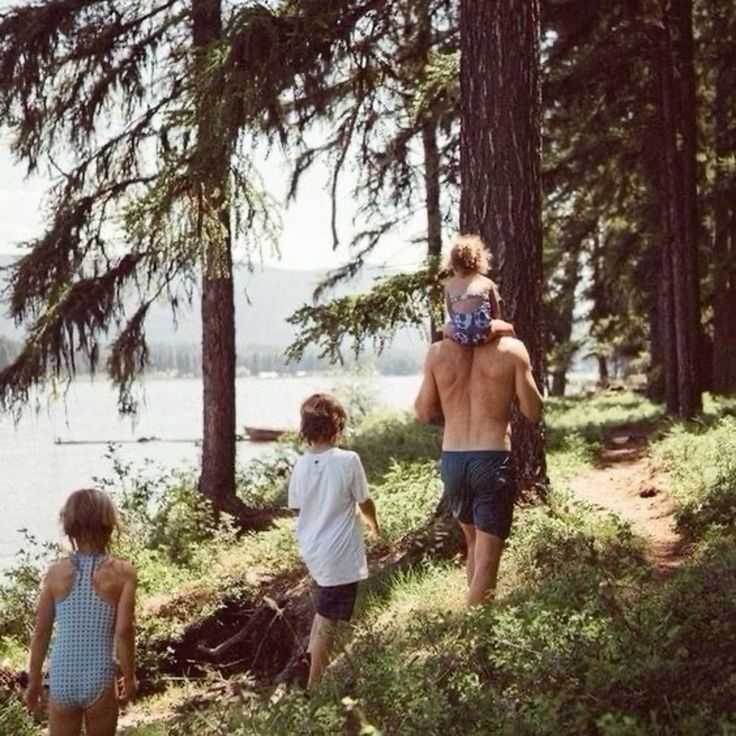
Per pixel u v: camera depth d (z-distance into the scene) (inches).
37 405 604.1
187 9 602.2
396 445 794.8
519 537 329.4
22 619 492.1
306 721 190.5
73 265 599.2
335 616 251.3
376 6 438.6
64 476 1470.2
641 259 981.2
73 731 210.5
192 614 455.2
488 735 173.2
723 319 1008.2
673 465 525.0
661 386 1170.0
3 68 587.8
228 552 554.6
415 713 179.8
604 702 172.7
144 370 612.1
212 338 655.1
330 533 251.9
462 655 203.5
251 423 2503.7
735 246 924.6
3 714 318.3
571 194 964.0
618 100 806.5
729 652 186.5
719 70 846.5
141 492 639.8
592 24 737.0
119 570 212.2
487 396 240.1
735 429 585.3
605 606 205.0
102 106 601.6
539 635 198.1
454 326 242.1
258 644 410.0
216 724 232.1
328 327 422.6
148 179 604.7
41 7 588.7
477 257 246.7
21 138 596.1
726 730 159.0
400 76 506.0
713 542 308.8
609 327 1199.6
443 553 367.2
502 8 379.6
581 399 1360.7
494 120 379.2
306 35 417.7
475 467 239.3
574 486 552.7
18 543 910.4
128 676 213.2
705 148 905.5
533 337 380.5
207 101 421.4
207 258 522.0
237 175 456.4
